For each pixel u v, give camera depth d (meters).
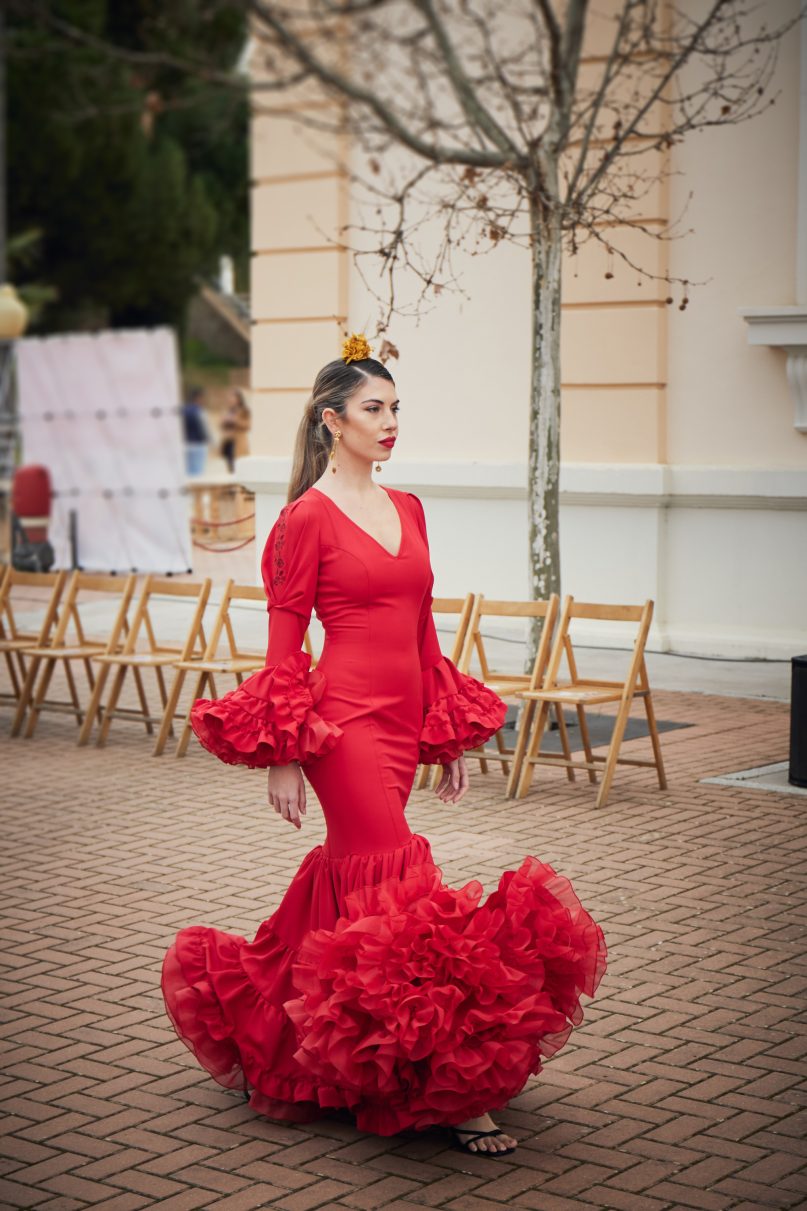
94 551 22.50
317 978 4.73
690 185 13.89
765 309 13.27
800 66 13.30
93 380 22.25
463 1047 4.70
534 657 11.34
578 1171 4.62
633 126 11.21
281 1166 4.68
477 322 15.10
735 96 13.59
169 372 21.73
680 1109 5.06
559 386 11.23
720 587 13.95
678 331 14.08
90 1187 4.53
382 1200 4.45
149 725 11.24
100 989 6.18
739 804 9.14
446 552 15.44
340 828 5.01
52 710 11.47
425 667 5.31
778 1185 4.52
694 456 14.09
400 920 4.71
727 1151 4.75
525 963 4.82
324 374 5.17
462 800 9.35
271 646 5.02
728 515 13.87
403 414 15.59
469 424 15.24
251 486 16.59
